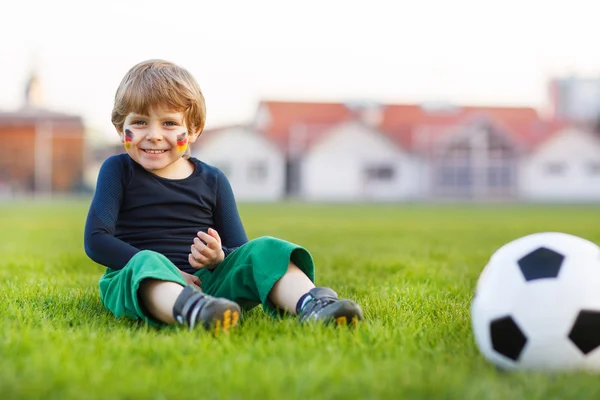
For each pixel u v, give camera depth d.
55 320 3.11
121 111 3.34
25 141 42.44
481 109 43.53
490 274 2.44
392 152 39.47
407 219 16.66
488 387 2.01
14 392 1.93
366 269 5.82
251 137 39.62
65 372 2.09
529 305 2.27
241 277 3.13
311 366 2.18
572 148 39.84
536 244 2.40
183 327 2.78
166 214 3.39
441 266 6.02
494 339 2.34
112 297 3.16
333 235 10.71
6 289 4.16
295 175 40.69
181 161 3.52
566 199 39.91
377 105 43.91
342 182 39.34
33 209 22.17
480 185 39.16
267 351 2.45
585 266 2.29
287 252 3.04
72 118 43.12
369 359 2.36
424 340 2.70
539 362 2.26
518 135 41.12
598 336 2.23
